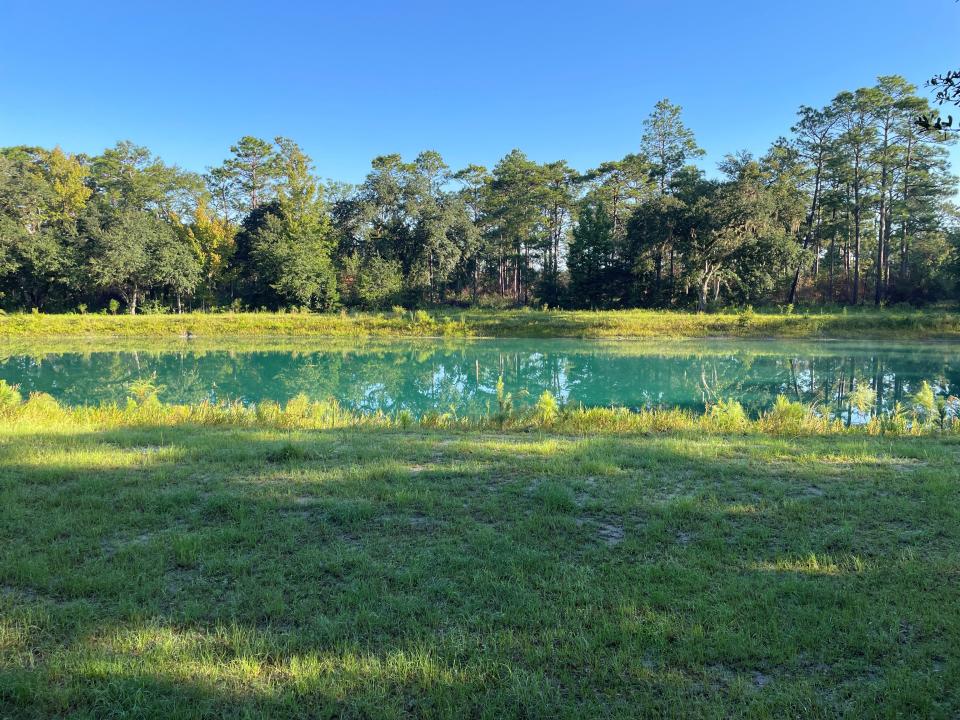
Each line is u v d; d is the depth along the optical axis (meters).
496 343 31.45
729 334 32.41
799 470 6.26
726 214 38.09
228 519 4.83
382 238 48.09
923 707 2.59
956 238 40.91
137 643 3.06
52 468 6.13
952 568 3.83
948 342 29.72
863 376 21.12
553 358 26.05
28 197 42.19
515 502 5.20
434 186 50.38
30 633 3.18
